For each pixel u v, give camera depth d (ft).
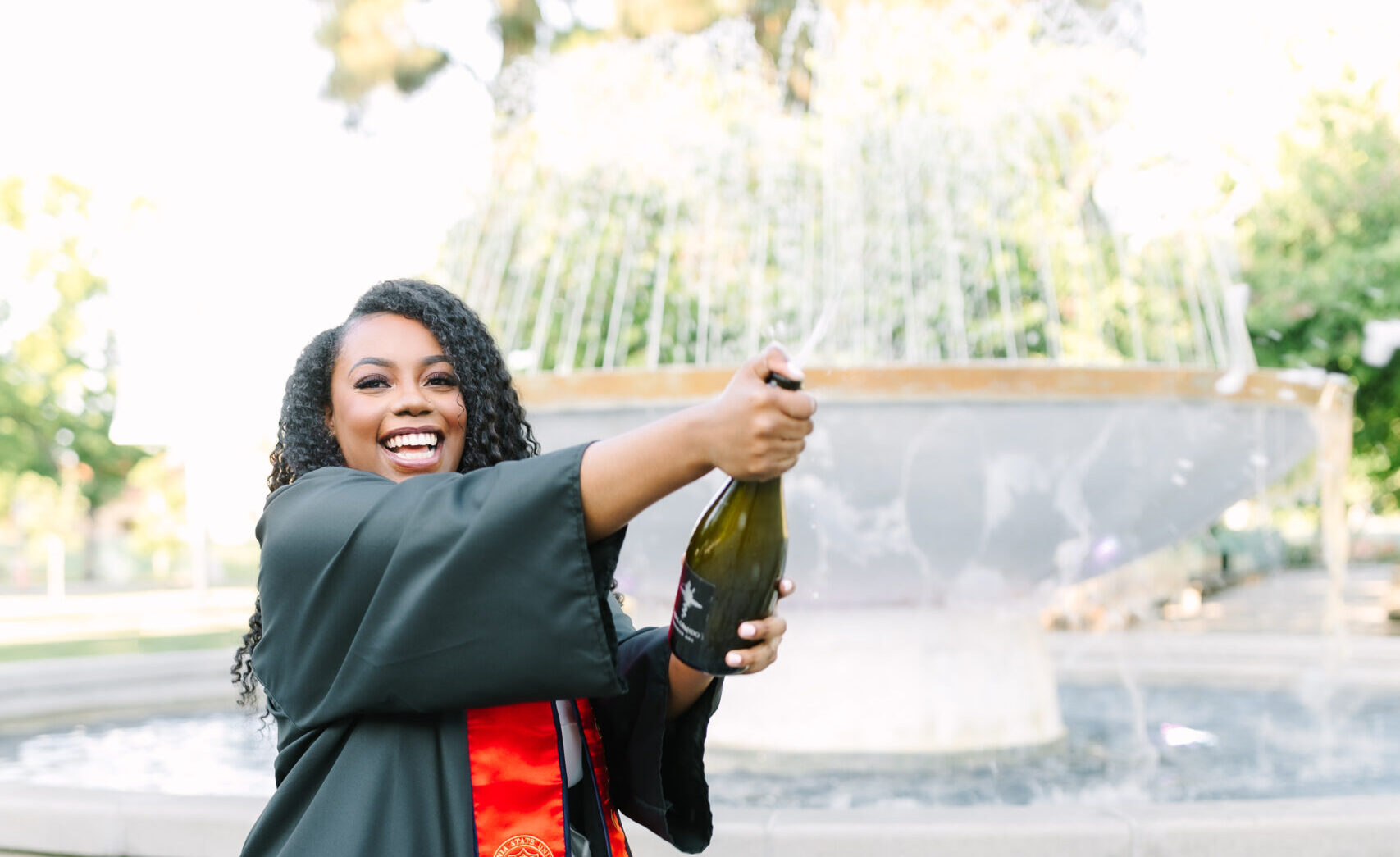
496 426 4.42
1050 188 21.56
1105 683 19.08
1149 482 11.21
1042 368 10.47
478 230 21.97
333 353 4.36
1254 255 44.37
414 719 3.65
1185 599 44.39
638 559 12.03
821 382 10.48
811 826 7.45
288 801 3.68
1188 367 11.04
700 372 10.44
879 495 10.83
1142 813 7.56
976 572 11.64
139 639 38.52
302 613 3.62
